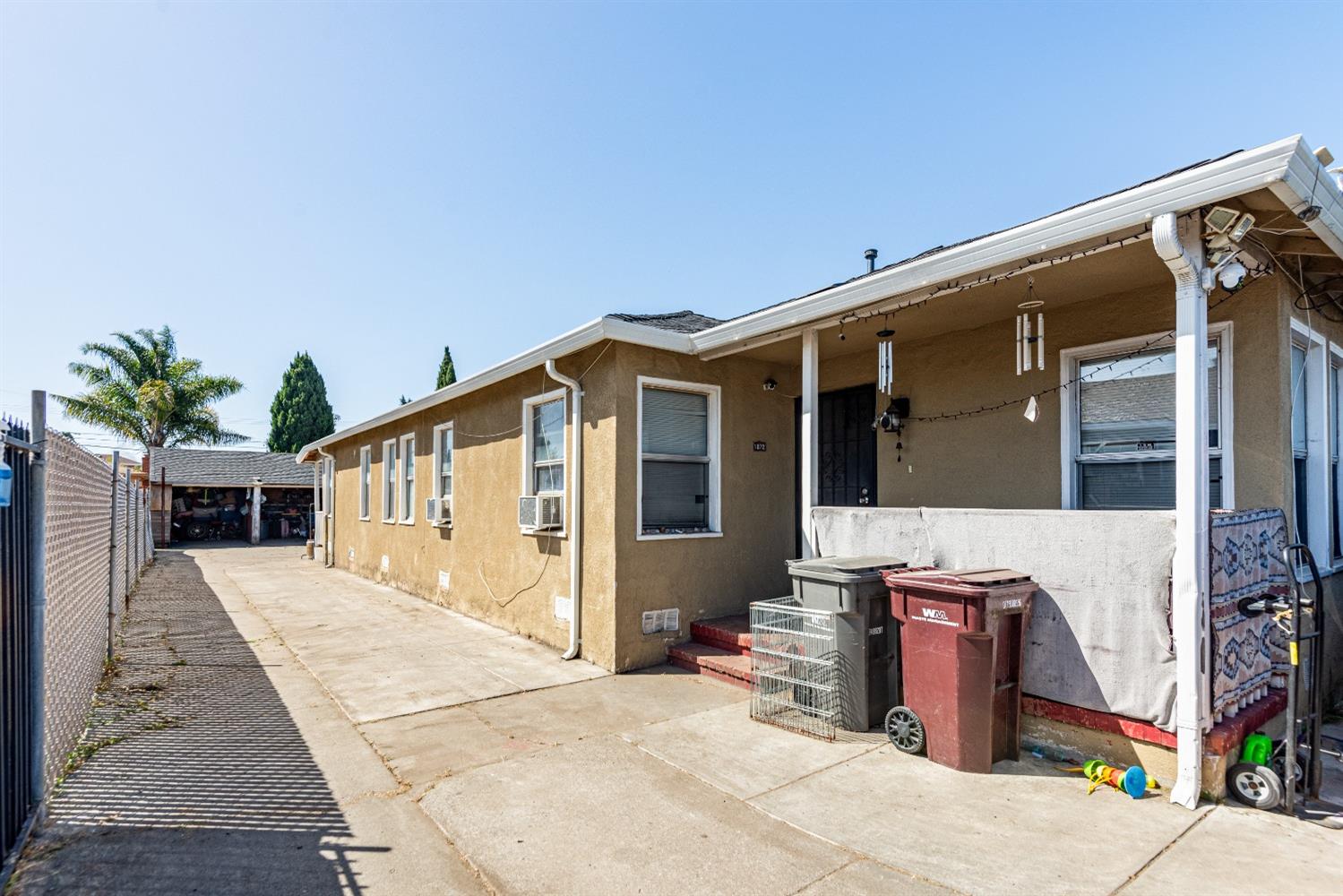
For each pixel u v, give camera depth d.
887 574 4.49
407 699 5.55
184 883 2.80
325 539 17.95
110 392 27.86
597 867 2.95
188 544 26.55
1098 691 3.97
